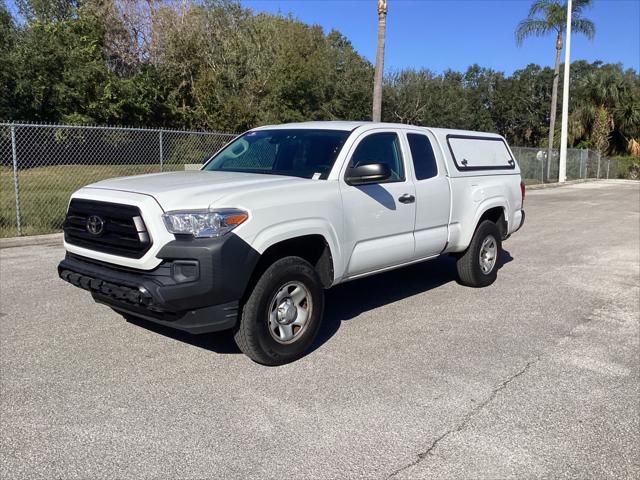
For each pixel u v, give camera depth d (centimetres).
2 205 1180
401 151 566
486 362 470
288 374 435
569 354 493
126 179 486
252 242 409
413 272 796
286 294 451
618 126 4012
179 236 394
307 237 458
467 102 5662
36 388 399
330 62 4475
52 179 1561
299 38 4209
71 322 536
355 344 504
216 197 406
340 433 350
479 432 356
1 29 2681
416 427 360
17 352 462
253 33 3136
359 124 551
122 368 436
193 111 2911
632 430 363
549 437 353
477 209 665
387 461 322
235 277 399
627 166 3834
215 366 445
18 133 1759
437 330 548
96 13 3039
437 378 435
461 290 704
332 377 432
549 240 1125
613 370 460
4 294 623
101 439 337
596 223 1406
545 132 6825
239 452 327
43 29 2827
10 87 2622
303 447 334
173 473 305
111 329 520
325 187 473
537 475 312
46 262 785
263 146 559
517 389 419
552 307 639
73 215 454
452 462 322
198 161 1427
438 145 623
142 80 2838
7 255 832
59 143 1766
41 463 311
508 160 759
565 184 3012
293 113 3456
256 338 430
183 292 388
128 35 3095
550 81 6856
